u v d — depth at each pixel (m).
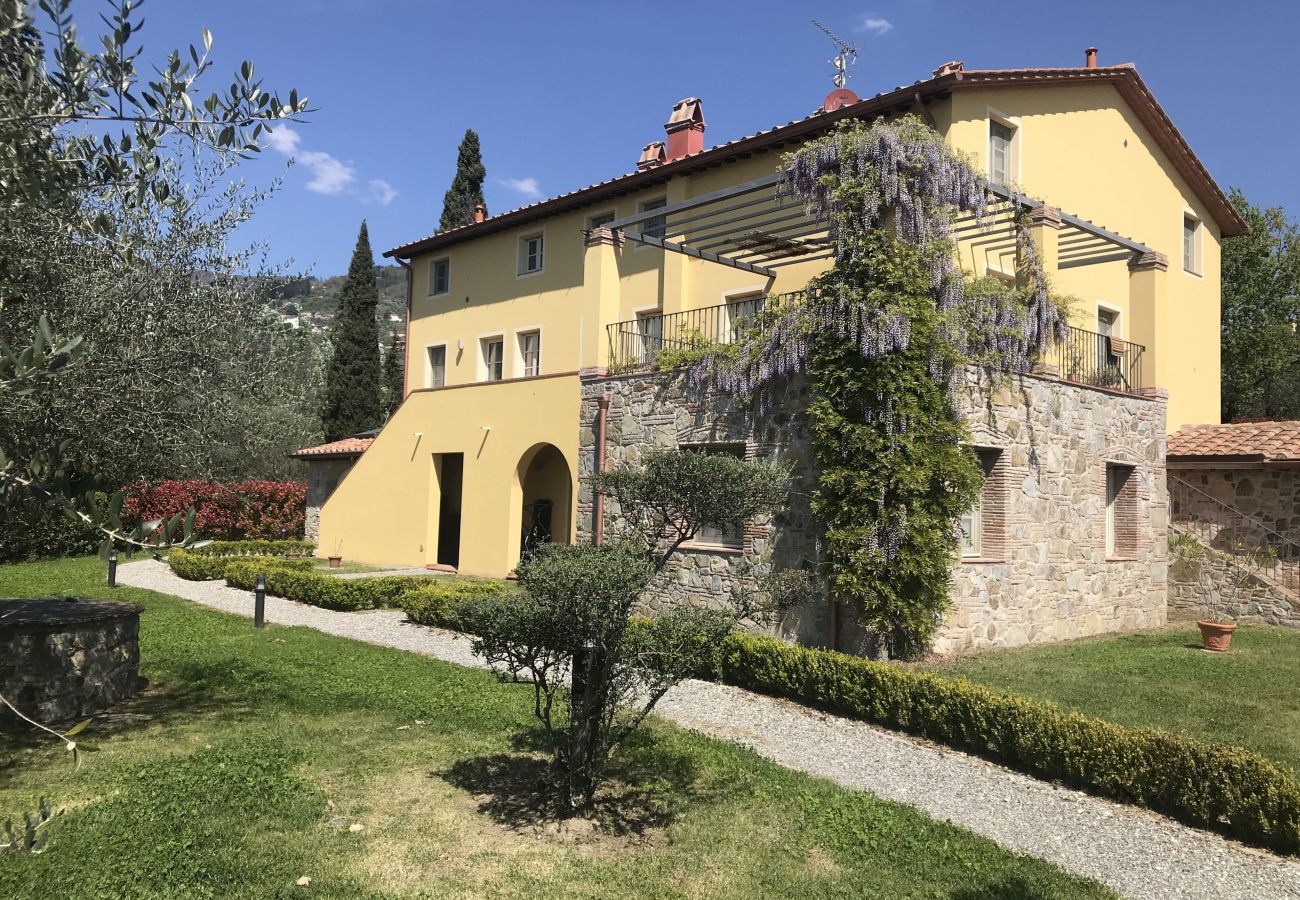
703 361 11.41
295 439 25.50
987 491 10.57
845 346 9.47
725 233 12.69
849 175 9.89
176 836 4.58
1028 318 10.73
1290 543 13.34
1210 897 4.36
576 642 4.78
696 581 11.33
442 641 10.52
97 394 5.60
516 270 19.23
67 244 5.49
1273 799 4.95
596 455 13.10
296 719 6.87
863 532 9.08
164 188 4.98
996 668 9.07
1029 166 13.21
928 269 9.59
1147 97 15.12
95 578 16.03
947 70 11.97
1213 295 17.72
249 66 4.18
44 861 4.27
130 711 7.11
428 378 21.62
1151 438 13.62
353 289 31.23
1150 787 5.49
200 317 6.94
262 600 11.05
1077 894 4.28
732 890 4.20
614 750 6.20
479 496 18.02
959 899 4.17
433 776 5.64
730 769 5.91
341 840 4.62
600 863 4.46
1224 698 7.98
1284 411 25.78
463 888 4.15
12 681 6.57
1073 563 11.66
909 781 5.94
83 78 3.99
